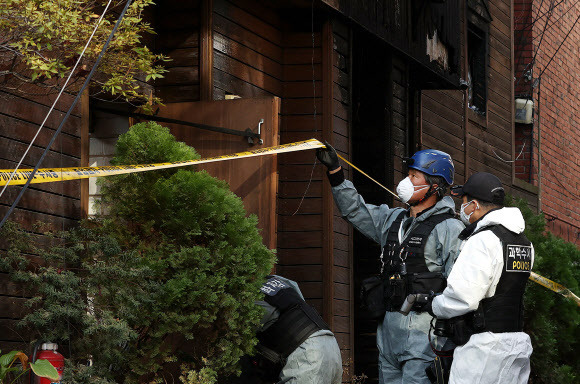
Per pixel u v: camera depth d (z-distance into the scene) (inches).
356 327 399.2
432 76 420.8
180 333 206.4
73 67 174.9
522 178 590.9
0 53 183.6
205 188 208.2
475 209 190.1
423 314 202.7
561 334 382.0
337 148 340.5
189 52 289.7
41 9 165.5
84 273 199.0
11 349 196.4
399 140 399.9
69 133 221.1
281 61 336.8
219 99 287.4
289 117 336.8
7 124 202.8
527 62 596.1
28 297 200.7
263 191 257.0
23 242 190.7
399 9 379.2
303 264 329.4
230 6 303.4
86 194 225.6
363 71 394.9
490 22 543.8
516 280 182.7
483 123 519.8
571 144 663.1
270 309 215.2
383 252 212.5
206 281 201.6
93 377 188.4
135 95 196.4
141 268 194.4
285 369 213.9
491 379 180.7
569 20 665.6
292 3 326.6
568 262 384.2
